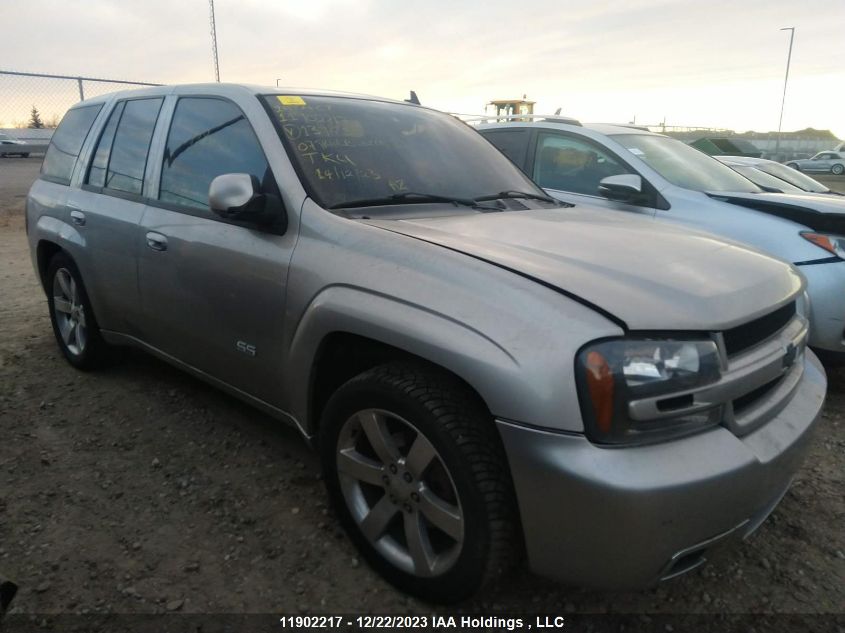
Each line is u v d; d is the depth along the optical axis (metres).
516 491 1.95
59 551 2.50
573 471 1.83
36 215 4.33
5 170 16.28
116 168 3.72
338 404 2.38
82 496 2.87
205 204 3.04
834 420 3.90
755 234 4.28
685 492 1.83
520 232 2.58
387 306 2.20
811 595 2.42
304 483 3.01
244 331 2.82
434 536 2.33
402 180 2.98
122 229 3.46
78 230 3.85
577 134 5.41
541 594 2.38
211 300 2.94
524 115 5.98
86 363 4.13
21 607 2.22
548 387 1.86
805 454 2.29
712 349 1.99
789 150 39.56
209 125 3.19
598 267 2.21
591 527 1.85
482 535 2.01
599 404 1.84
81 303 4.00
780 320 2.36
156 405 3.77
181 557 2.50
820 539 2.75
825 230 4.13
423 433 2.11
